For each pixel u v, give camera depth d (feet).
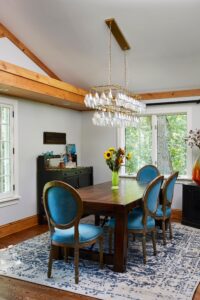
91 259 11.04
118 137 20.84
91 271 10.25
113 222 11.50
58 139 19.54
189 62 15.56
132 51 15.03
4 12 13.84
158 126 19.85
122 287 9.08
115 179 13.80
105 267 10.58
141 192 12.48
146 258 11.41
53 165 18.02
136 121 14.94
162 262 11.05
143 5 11.84
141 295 8.58
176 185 18.72
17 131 16.03
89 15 12.87
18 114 16.16
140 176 17.08
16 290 8.95
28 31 14.67
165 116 19.61
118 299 8.37
